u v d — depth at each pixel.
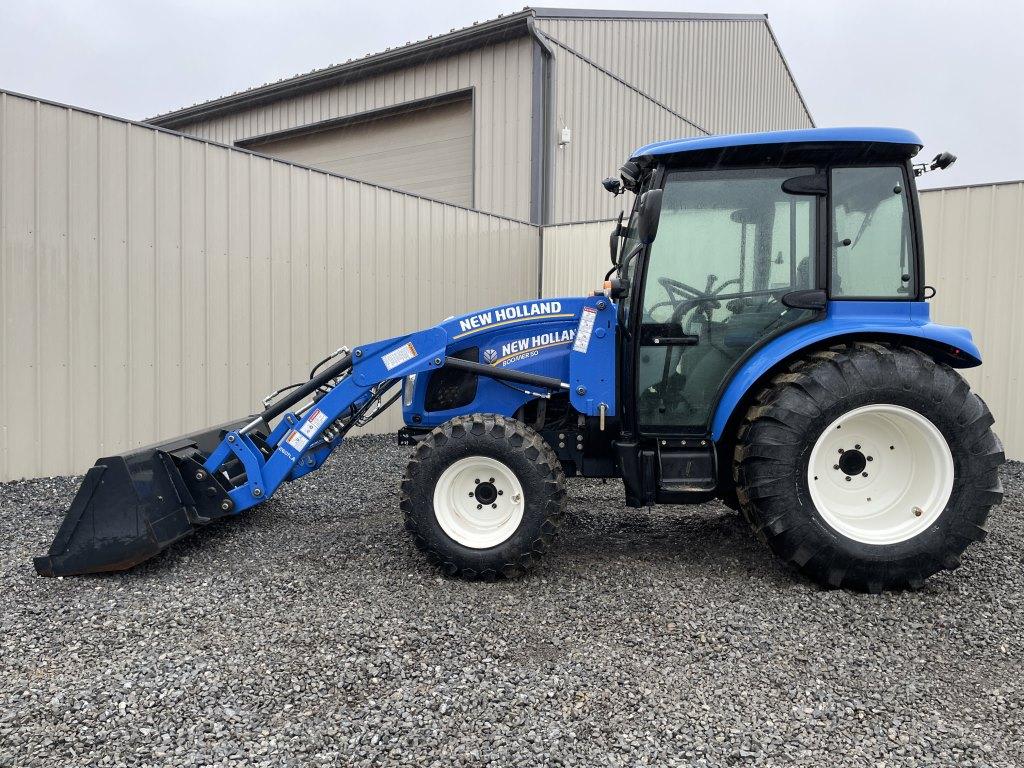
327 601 2.98
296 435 3.58
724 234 3.35
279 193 6.27
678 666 2.44
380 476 5.41
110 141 5.09
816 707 2.19
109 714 2.09
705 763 1.90
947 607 2.97
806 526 3.08
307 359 6.56
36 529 3.87
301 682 2.30
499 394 3.66
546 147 9.88
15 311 4.64
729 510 4.55
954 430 3.06
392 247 7.35
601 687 2.29
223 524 4.12
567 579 3.27
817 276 3.28
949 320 6.41
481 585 3.19
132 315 5.25
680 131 13.05
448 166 10.88
